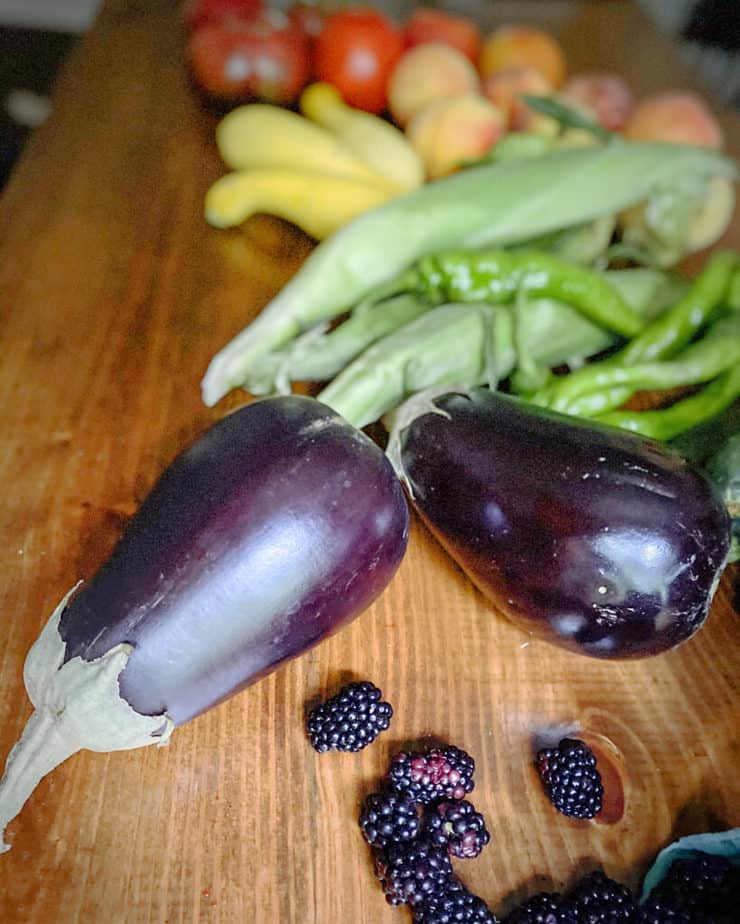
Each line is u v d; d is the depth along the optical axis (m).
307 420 0.24
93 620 0.21
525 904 0.23
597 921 0.23
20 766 0.21
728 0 0.70
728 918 0.23
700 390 0.36
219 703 0.23
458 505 0.27
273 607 0.22
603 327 0.36
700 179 0.40
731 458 0.29
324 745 0.25
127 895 0.22
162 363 0.36
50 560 0.29
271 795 0.25
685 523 0.24
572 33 0.63
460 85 0.46
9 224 0.41
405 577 0.30
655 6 0.77
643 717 0.28
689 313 0.35
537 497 0.25
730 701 0.28
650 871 0.25
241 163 0.44
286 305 0.34
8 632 0.27
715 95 0.58
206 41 0.48
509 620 0.29
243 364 0.33
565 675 0.29
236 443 0.23
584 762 0.25
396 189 0.41
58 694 0.21
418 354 0.32
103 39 0.56
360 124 0.44
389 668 0.28
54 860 0.23
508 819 0.25
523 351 0.33
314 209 0.40
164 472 0.25
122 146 0.47
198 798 0.24
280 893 0.23
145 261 0.40
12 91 0.78
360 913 0.23
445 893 0.23
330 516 0.23
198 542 0.22
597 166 0.38
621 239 0.44
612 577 0.24
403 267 0.36
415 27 0.51
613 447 0.26
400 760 0.25
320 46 0.48
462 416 0.28
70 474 0.31
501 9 0.65
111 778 0.24
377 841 0.24
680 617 0.24
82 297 0.38
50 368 0.35
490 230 0.37
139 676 0.21
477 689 0.28
